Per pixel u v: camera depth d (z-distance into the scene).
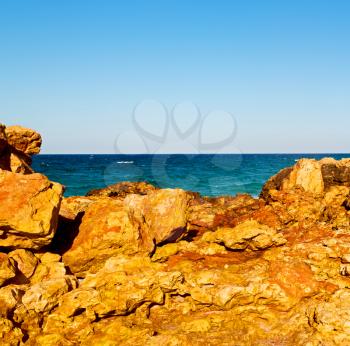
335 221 18.86
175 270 12.57
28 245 11.88
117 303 10.45
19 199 11.41
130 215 13.45
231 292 10.66
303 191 21.78
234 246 14.04
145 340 9.49
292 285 11.11
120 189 36.38
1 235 11.51
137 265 12.29
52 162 137.75
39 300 10.15
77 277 12.99
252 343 9.54
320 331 9.48
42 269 11.70
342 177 24.89
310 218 18.22
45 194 11.89
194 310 11.05
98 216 13.64
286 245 14.22
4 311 9.63
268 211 18.61
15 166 15.27
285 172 27.31
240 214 21.23
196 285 11.15
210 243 14.60
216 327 10.38
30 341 9.50
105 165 115.19
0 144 14.53
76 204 20.20
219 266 12.97
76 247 12.93
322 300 10.98
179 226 14.26
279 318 10.59
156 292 10.83
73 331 9.98
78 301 10.28
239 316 10.70
